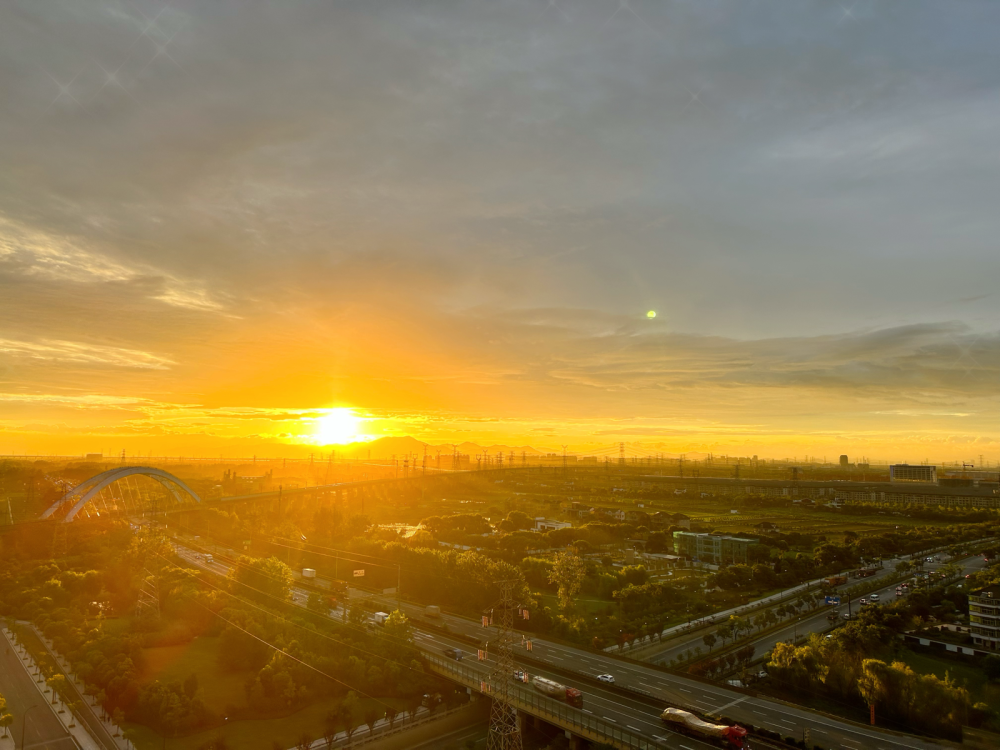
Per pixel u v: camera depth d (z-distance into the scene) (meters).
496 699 113.25
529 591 198.75
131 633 167.00
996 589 168.75
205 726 124.06
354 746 117.94
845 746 99.38
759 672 144.50
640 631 164.62
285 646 151.00
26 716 127.12
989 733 113.19
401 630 157.38
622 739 101.62
